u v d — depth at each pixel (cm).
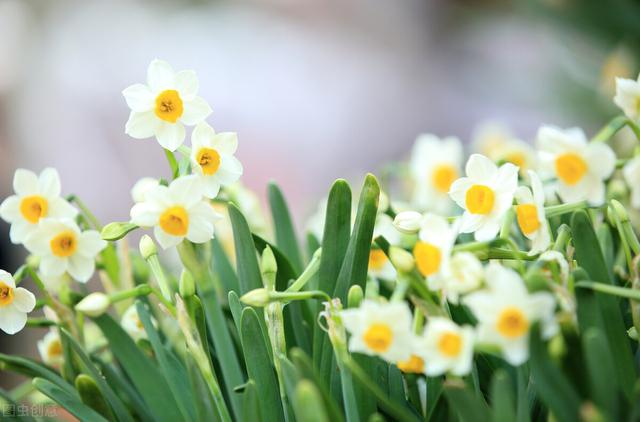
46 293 57
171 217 51
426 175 85
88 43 269
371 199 53
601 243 57
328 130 268
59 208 56
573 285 49
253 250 56
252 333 52
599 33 121
